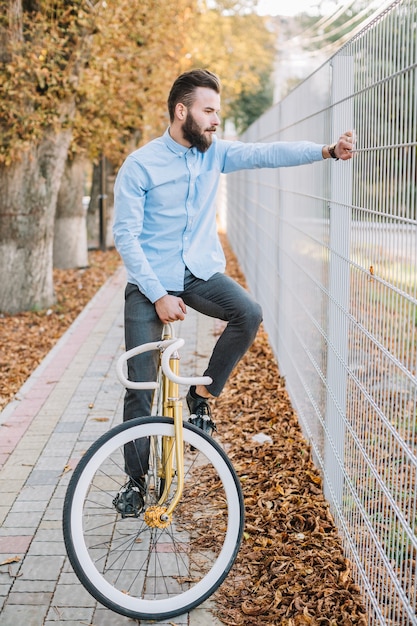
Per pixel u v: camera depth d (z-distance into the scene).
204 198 3.59
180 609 3.29
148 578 3.57
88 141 13.92
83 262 15.59
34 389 6.81
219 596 3.44
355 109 3.59
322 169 4.54
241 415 6.00
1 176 10.64
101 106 13.00
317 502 4.32
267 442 5.34
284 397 6.38
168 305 3.39
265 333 8.78
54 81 9.70
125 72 13.33
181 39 16.03
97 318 10.07
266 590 3.45
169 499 3.78
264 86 40.00
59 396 6.57
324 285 4.44
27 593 3.48
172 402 3.33
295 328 5.97
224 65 26.48
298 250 5.76
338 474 3.98
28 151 10.37
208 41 26.03
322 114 4.48
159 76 14.66
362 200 3.45
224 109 33.78
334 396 4.09
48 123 10.31
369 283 3.31
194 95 3.40
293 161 3.63
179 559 3.73
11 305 10.86
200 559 3.73
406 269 2.71
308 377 5.18
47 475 4.84
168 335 3.55
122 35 11.66
